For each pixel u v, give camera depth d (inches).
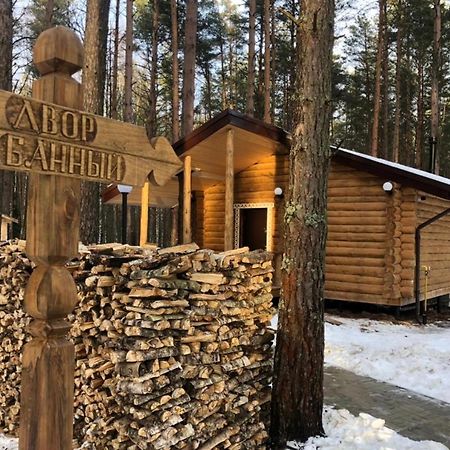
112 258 153.8
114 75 890.1
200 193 524.4
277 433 168.2
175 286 142.8
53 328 65.7
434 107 799.1
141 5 964.6
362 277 399.5
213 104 1224.2
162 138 78.0
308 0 172.1
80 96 66.1
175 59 730.8
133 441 135.0
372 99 1064.8
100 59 390.0
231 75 1198.9
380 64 795.4
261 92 924.6
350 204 407.5
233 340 158.7
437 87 801.6
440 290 444.8
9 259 202.7
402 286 387.9
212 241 514.9
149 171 75.6
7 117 56.7
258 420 168.1
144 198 420.2
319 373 170.1
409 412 204.1
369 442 168.1
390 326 365.1
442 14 886.4
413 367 259.8
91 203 377.1
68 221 64.9
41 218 63.4
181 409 138.4
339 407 207.5
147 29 911.0
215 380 149.9
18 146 57.9
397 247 387.2
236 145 426.6
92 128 66.9
